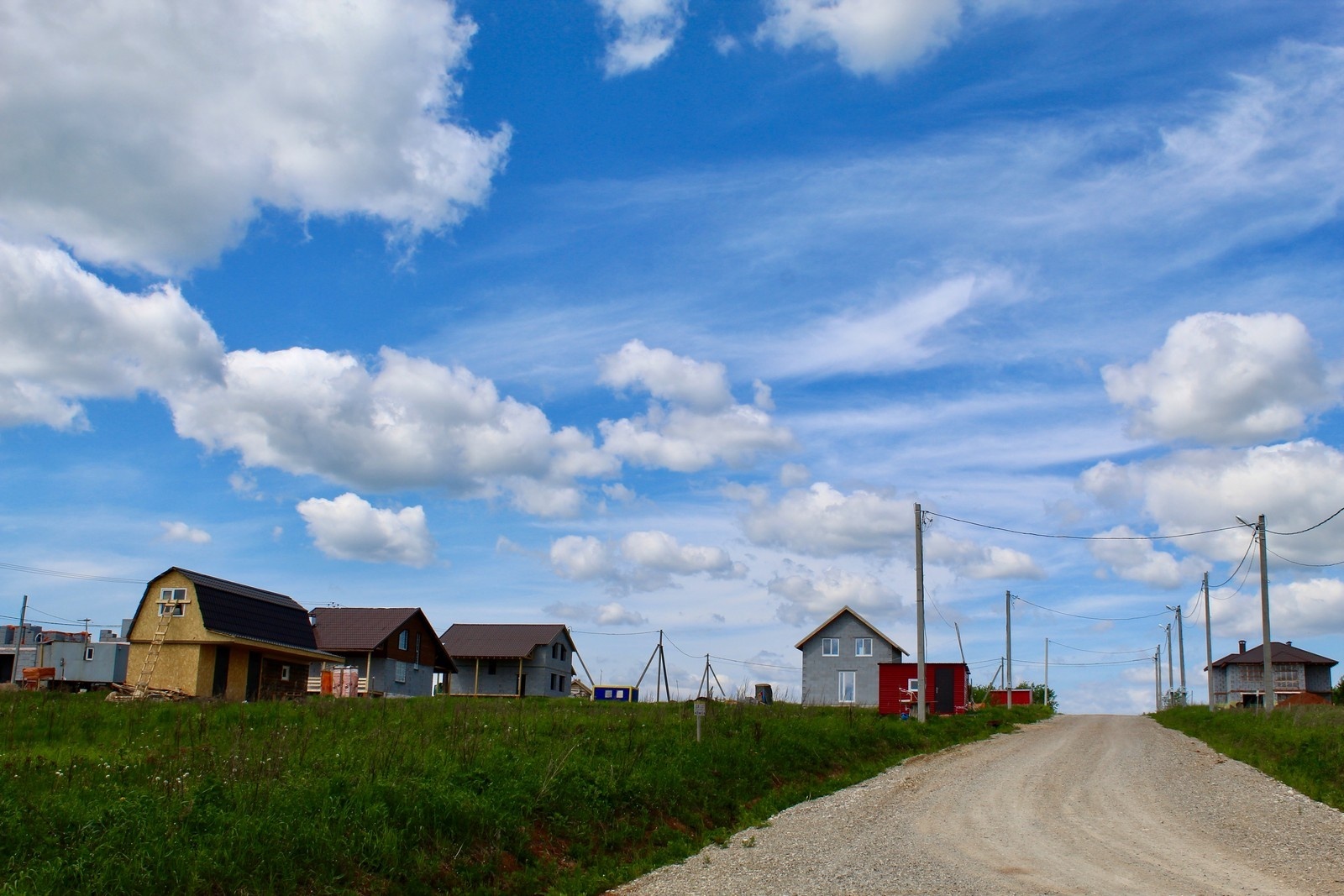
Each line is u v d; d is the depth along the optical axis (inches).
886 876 465.4
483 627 2677.2
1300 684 3097.9
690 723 858.8
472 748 607.8
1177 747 1116.5
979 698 2314.2
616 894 452.4
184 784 468.8
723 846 554.3
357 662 2108.8
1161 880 451.8
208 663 1533.0
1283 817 625.3
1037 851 518.6
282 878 374.9
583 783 569.3
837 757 890.7
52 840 365.1
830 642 2484.0
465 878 426.9
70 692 1491.1
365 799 453.7
